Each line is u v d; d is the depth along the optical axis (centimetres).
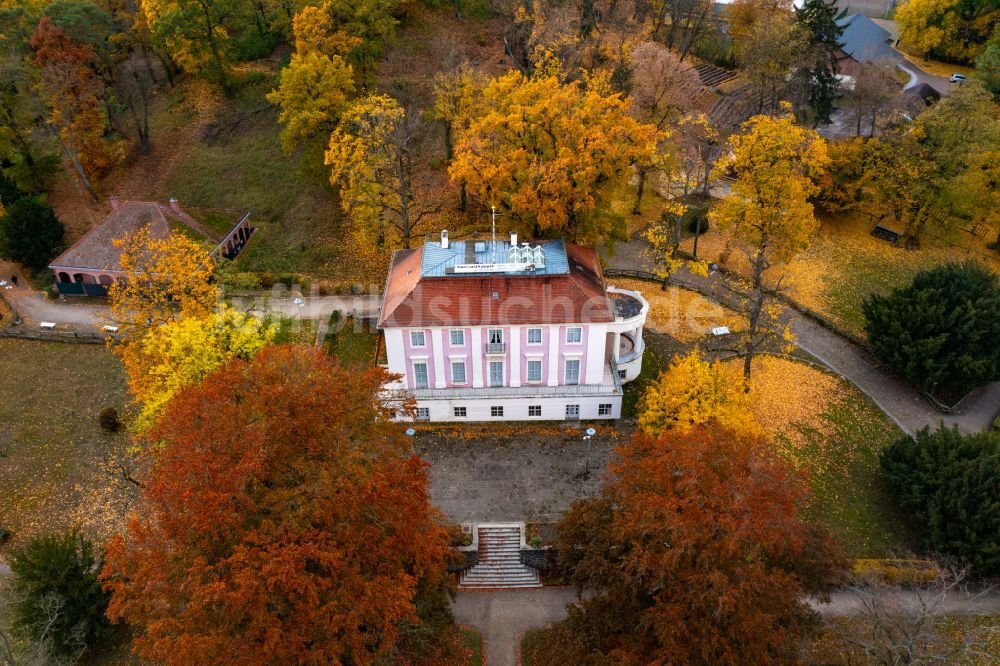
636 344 5891
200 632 2919
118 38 9088
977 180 7344
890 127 7831
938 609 4422
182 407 3628
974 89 7362
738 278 7319
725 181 8544
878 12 13538
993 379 5791
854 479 5381
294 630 2978
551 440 5603
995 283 6022
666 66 7825
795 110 8750
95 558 4794
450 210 7856
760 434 4869
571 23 8981
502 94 6375
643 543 3569
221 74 9269
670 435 3972
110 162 8431
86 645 4288
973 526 4525
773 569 3438
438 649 3672
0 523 5116
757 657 3197
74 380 6194
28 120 8231
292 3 9681
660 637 3225
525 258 5300
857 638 4306
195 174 8556
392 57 9738
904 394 6131
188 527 3159
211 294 5366
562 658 4056
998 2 10600
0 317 6844
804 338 6656
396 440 3909
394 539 3381
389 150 6538
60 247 7394
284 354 3888
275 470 3347
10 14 8112
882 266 7594
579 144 5759
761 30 8550
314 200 8175
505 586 4753
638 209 8162
